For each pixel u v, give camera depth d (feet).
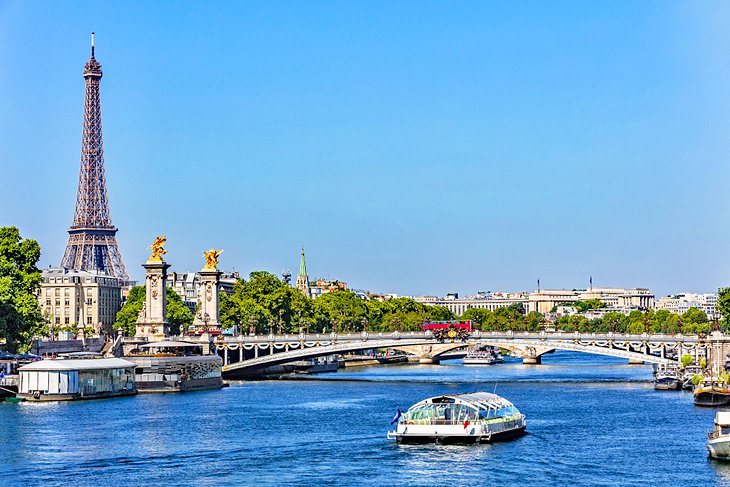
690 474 456.04
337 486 433.07
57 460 483.10
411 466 469.98
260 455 496.64
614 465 474.08
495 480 443.32
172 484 437.99
